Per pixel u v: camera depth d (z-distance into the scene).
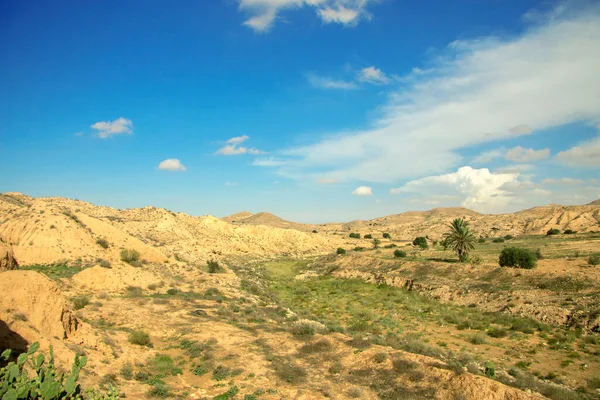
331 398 17.19
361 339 24.16
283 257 107.31
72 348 18.05
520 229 138.00
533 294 40.06
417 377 18.64
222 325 28.45
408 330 34.44
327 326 30.02
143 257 50.31
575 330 31.59
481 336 31.11
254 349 23.25
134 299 34.59
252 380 19.11
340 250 94.69
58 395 6.77
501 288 43.88
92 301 31.67
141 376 18.39
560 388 19.88
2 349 14.77
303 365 21.16
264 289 54.75
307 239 128.38
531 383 19.89
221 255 88.50
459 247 59.91
